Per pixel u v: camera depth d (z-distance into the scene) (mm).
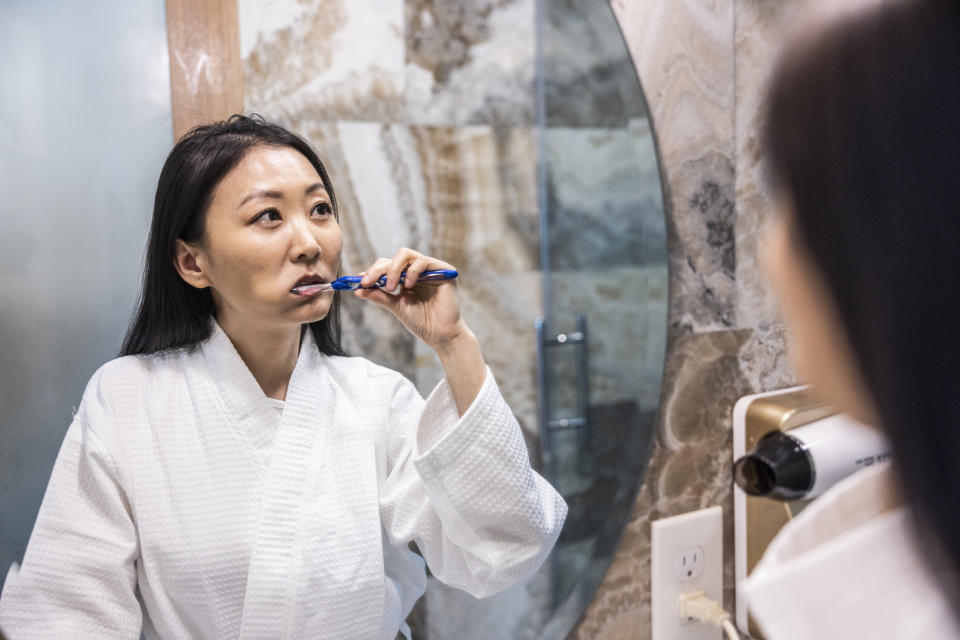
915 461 238
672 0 833
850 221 239
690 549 883
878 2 234
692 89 851
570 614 847
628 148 852
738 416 902
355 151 818
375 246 854
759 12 895
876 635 341
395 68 837
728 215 890
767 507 891
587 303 935
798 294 263
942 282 227
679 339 857
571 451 941
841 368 260
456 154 903
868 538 348
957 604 251
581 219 929
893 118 231
